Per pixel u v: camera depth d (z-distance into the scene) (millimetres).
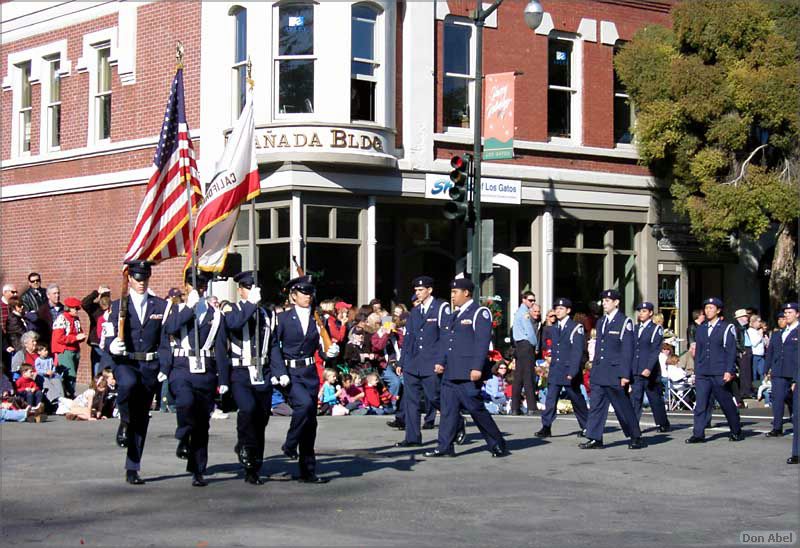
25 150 29188
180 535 9047
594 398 15227
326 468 13031
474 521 9797
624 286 27984
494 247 26500
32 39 28797
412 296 25312
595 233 27453
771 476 12633
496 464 13508
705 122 25500
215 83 23797
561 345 16453
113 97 26547
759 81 24656
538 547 8734
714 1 25234
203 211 15367
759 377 26188
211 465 13109
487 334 13977
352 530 9297
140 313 11445
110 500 10680
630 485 11945
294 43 22750
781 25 25562
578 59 26938
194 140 24203
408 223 25297
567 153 26516
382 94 23344
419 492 11328
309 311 11961
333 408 19953
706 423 16141
